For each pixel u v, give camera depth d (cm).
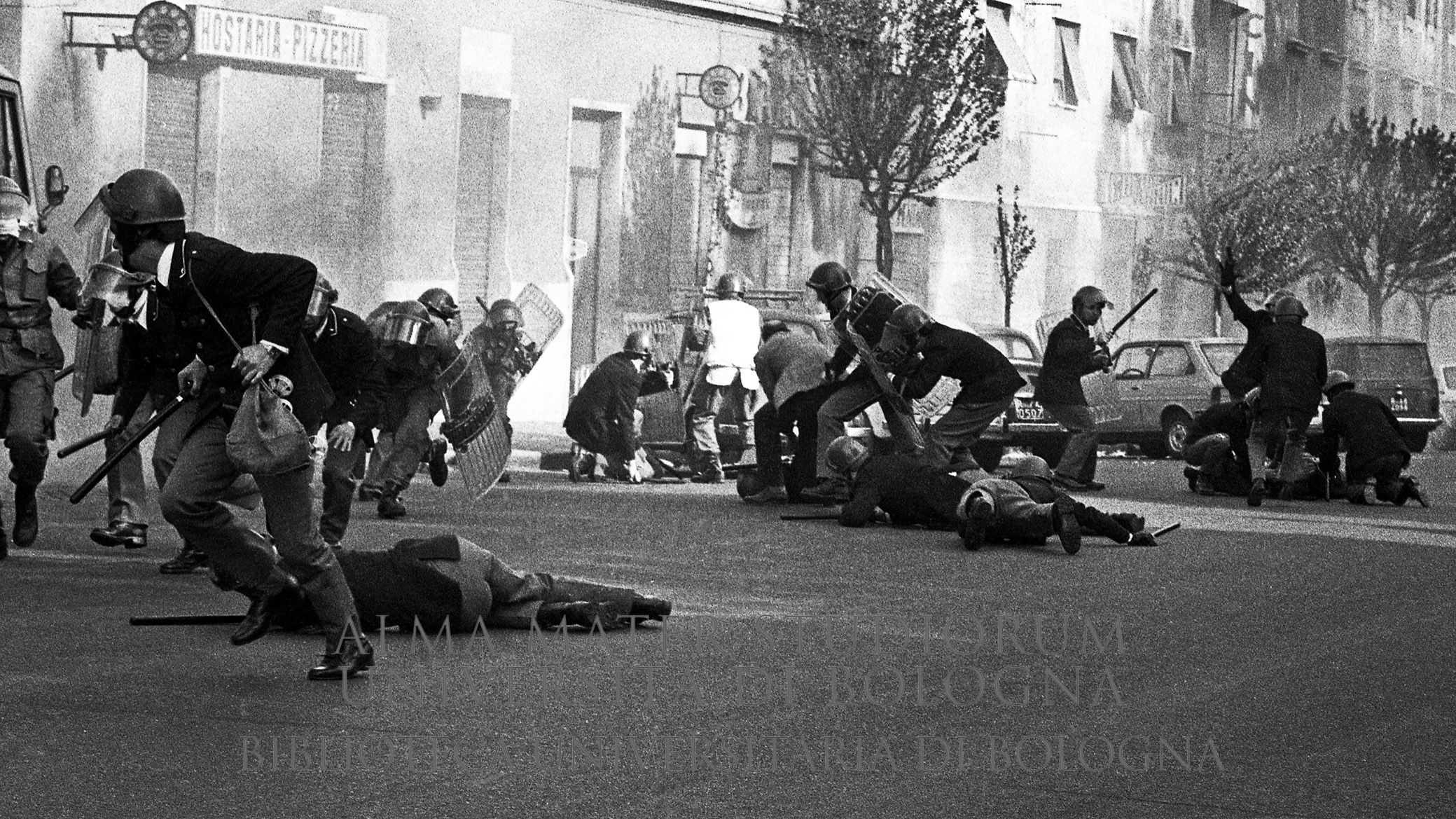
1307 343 2333
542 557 1541
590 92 3894
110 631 1097
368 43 3441
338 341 1261
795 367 2083
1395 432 2375
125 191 940
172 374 1009
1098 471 3062
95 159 3008
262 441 899
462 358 1775
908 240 4988
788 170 4472
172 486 931
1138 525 1748
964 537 1647
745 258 4316
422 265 3584
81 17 2972
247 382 895
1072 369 2477
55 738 820
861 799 752
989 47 5209
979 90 4316
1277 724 916
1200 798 767
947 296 5156
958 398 1931
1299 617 1281
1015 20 5434
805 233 4509
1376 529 1977
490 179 3747
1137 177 5981
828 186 4569
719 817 718
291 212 3362
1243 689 1006
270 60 3262
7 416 1447
